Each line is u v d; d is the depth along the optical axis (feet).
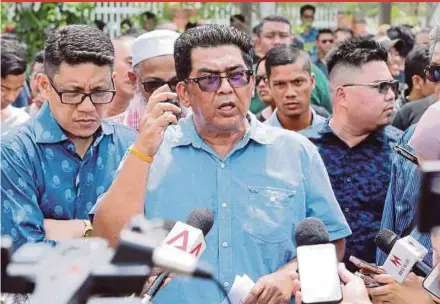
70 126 11.64
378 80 14.73
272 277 10.21
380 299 9.86
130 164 10.25
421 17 43.80
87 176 12.00
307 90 18.28
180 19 40.22
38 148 11.75
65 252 5.66
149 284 8.96
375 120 14.76
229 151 10.82
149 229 5.85
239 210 10.64
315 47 37.58
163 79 15.17
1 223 11.34
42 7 35.94
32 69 24.85
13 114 18.98
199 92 10.59
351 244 14.65
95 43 11.56
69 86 11.49
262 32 29.66
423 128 8.97
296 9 44.47
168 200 10.69
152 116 10.31
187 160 10.82
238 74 10.56
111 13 39.24
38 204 11.75
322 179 11.00
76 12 36.42
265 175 10.75
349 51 14.89
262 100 21.18
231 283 10.46
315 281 7.72
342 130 14.99
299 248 7.93
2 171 11.44
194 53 10.62
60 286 5.46
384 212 13.07
